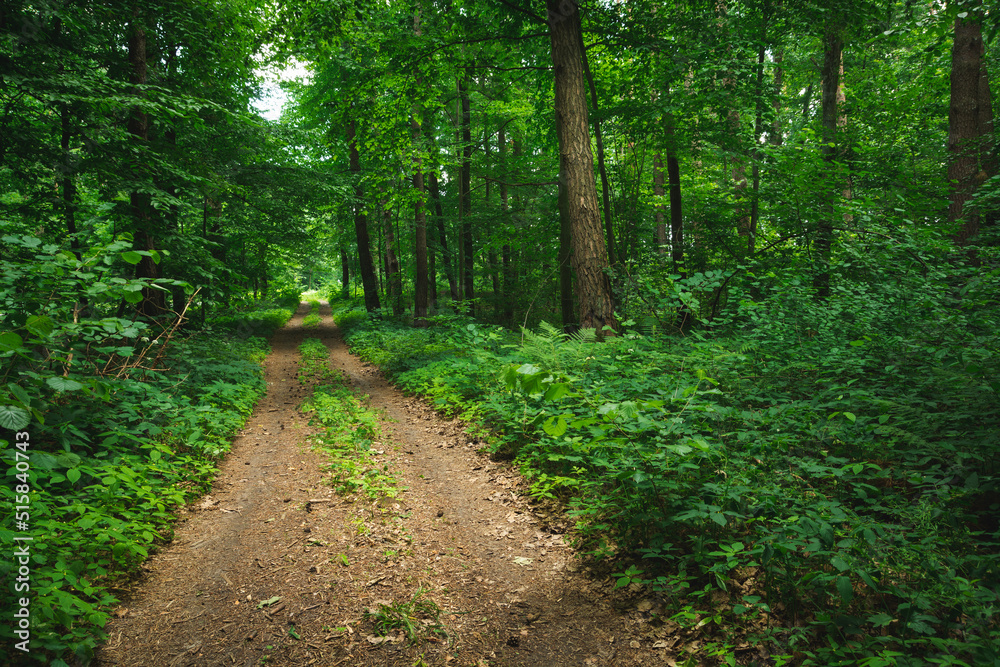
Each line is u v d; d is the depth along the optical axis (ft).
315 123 62.03
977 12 17.17
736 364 18.06
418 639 9.04
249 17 33.30
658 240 55.47
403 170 44.80
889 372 15.58
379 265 99.71
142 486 13.12
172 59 38.40
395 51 34.42
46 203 28.84
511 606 10.00
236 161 48.08
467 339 33.63
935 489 10.04
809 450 12.48
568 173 26.30
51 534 9.66
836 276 21.22
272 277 101.65
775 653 7.85
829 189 27.12
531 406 19.39
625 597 9.82
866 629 7.88
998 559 8.18
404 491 15.80
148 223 27.76
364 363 43.98
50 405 13.62
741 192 34.99
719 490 10.30
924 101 38.01
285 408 27.76
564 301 36.83
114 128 25.86
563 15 26.27
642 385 16.88
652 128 35.17
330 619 9.61
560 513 13.52
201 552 12.23
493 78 49.39
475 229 59.72
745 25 32.63
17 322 11.96
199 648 8.84
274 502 15.14
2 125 25.12
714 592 9.25
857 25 28.60
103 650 8.64
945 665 6.36
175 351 25.25
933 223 25.53
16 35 21.99
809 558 9.02
